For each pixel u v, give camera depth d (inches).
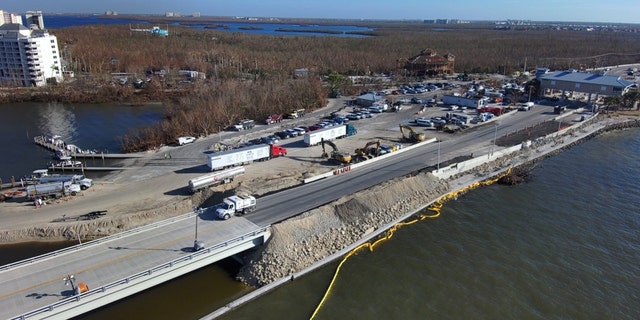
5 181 3078.2
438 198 2856.8
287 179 2903.5
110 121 4990.2
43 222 2377.0
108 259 1883.6
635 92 5378.9
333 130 3919.8
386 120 4756.4
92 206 2578.7
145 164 3356.3
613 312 1829.5
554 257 2213.3
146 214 2459.4
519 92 6131.9
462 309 1835.6
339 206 2469.2
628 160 3698.3
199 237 2082.9
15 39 6648.6
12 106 5816.9
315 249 2165.4
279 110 4931.1
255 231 2078.0
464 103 5413.4
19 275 1761.8
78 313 1625.2
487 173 3316.9
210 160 3068.4
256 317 1763.0
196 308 1800.0
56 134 4421.8
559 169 3462.1
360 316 1781.5
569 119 4822.8
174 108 5088.6
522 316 1800.0
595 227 2522.1
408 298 1897.1
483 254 2236.7
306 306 1831.9
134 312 1771.7
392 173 3078.2
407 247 2292.1
